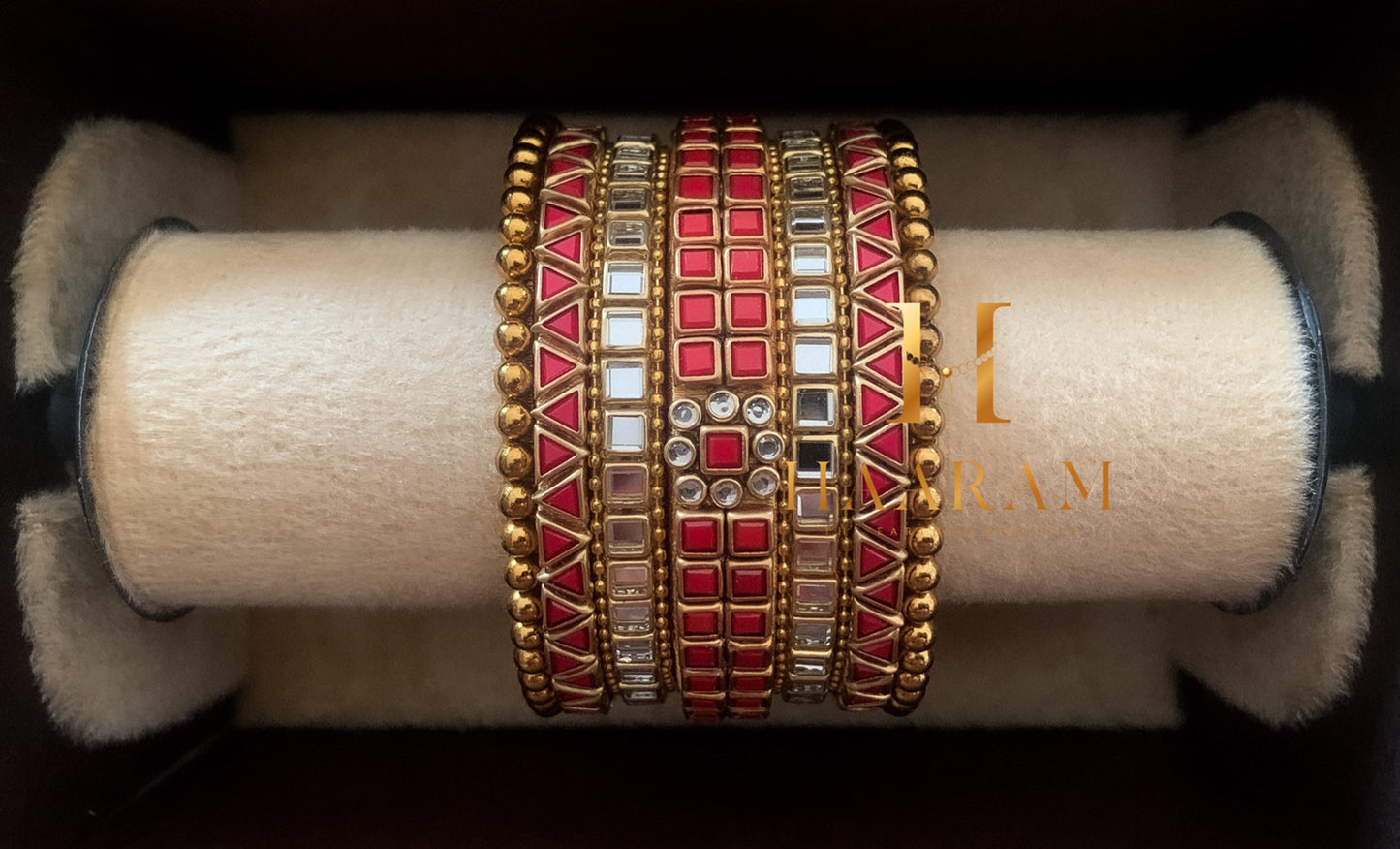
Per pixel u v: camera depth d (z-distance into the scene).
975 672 0.15
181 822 0.12
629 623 0.11
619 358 0.11
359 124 0.15
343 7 0.12
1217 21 0.12
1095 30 0.12
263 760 0.14
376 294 0.11
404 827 0.12
